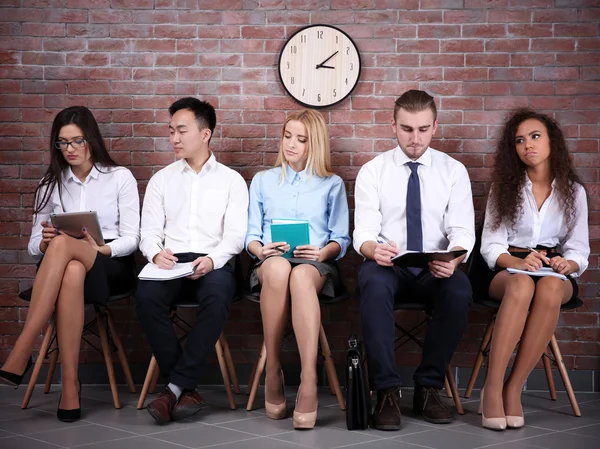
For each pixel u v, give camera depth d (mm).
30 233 4023
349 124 4012
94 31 4004
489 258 3480
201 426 3160
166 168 3742
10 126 4016
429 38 3986
